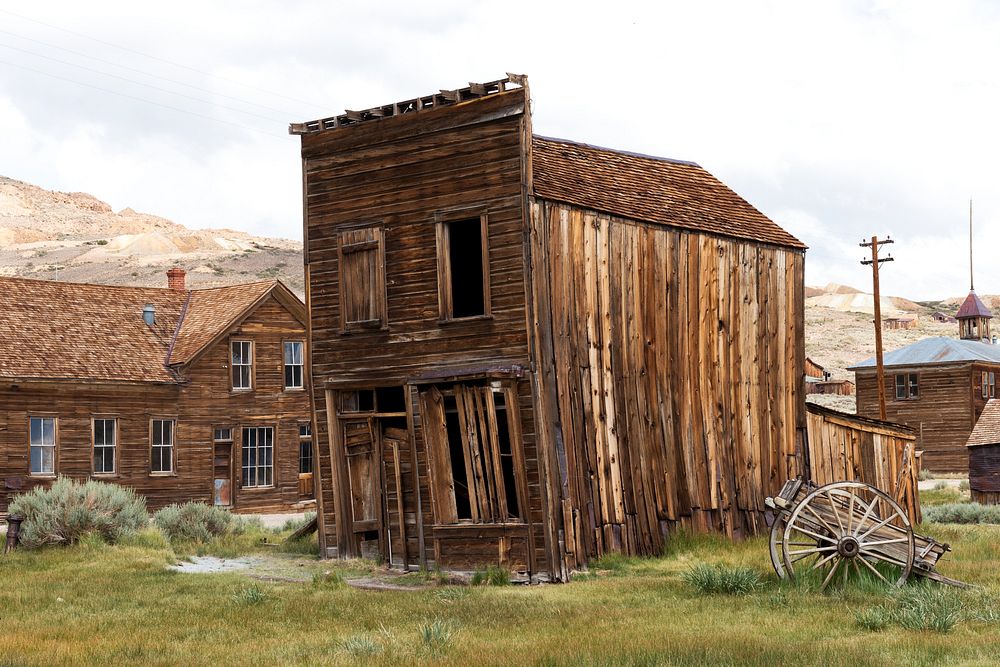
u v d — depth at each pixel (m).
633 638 12.69
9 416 35.00
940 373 63.03
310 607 15.91
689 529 23.53
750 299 26.12
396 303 21.83
